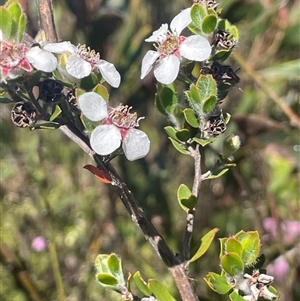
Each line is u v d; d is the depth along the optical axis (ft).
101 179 0.24
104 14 0.51
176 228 0.58
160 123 0.59
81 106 0.23
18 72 0.22
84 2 0.51
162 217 0.56
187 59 0.26
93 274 0.58
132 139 0.23
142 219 0.25
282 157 0.55
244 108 0.58
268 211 0.57
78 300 0.58
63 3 0.56
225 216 0.59
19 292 0.54
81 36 0.51
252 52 0.58
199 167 0.26
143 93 0.53
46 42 0.25
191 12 0.25
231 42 0.25
